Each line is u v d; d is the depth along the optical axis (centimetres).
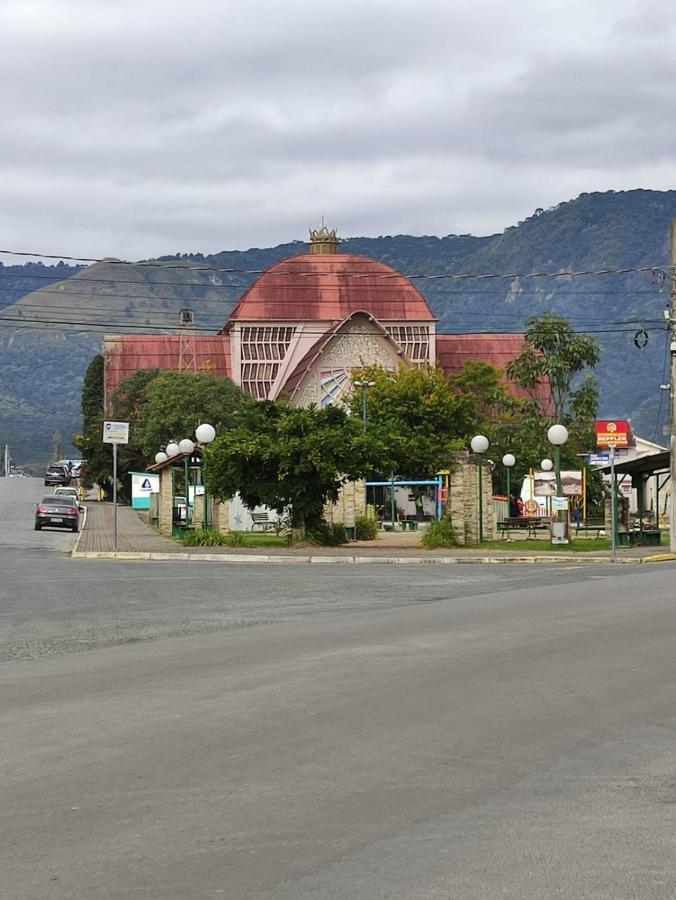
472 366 10444
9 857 738
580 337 9225
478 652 1603
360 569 3541
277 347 11800
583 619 1986
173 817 822
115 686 1377
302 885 681
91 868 714
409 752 1021
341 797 873
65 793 891
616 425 4188
